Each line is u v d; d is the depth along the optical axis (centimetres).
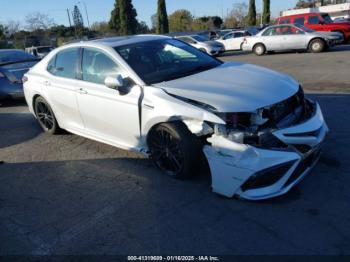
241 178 333
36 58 959
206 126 351
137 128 424
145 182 414
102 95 454
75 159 501
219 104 344
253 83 383
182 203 364
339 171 400
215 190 359
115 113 444
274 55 1712
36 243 324
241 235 309
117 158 490
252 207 345
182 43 521
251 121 339
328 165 415
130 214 355
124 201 379
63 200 393
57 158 511
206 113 346
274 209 339
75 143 565
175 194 381
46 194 410
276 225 317
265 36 1745
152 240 313
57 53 550
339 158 431
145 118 405
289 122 357
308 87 844
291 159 326
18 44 4422
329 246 287
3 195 416
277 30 1716
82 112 499
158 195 383
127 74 429
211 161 349
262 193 338
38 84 574
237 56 1934
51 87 545
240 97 349
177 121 379
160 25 4725
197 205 358
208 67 460
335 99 704
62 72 530
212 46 2041
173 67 449
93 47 480
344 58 1298
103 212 362
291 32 1680
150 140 416
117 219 349
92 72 476
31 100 607
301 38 1642
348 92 755
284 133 332
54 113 569
